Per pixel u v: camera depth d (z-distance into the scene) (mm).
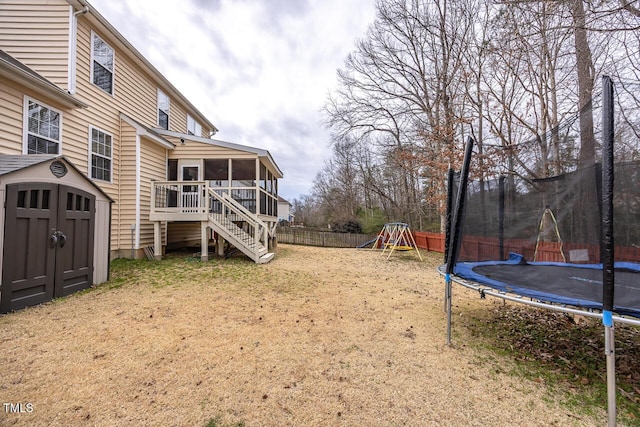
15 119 5207
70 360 2447
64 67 6168
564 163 2646
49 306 3756
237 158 9312
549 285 2559
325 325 3443
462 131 12828
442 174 11711
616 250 1993
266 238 8992
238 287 5047
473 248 3322
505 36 7383
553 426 1818
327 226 29906
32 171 3697
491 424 1826
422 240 13422
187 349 2721
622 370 2541
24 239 3615
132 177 7641
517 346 3010
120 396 1994
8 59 5176
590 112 2232
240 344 2865
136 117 8484
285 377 2297
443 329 3439
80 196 4477
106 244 5105
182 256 8180
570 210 2525
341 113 17391
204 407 1914
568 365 2633
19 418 1751
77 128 6434
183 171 9383
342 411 1916
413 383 2264
